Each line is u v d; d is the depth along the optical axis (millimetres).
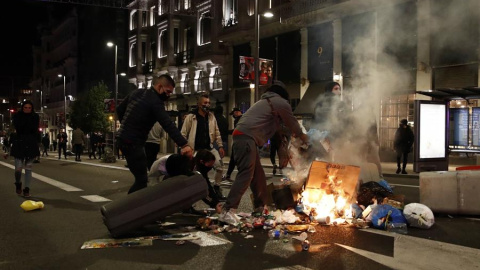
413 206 5719
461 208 6375
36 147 8789
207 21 34719
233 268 4074
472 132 13508
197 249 4691
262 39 27953
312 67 24188
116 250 4680
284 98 5984
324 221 5777
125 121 5828
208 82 34469
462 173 6418
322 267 4082
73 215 6711
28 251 4695
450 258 4328
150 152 9938
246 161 5750
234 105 31219
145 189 5367
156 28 43344
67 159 26750
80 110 44375
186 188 5414
